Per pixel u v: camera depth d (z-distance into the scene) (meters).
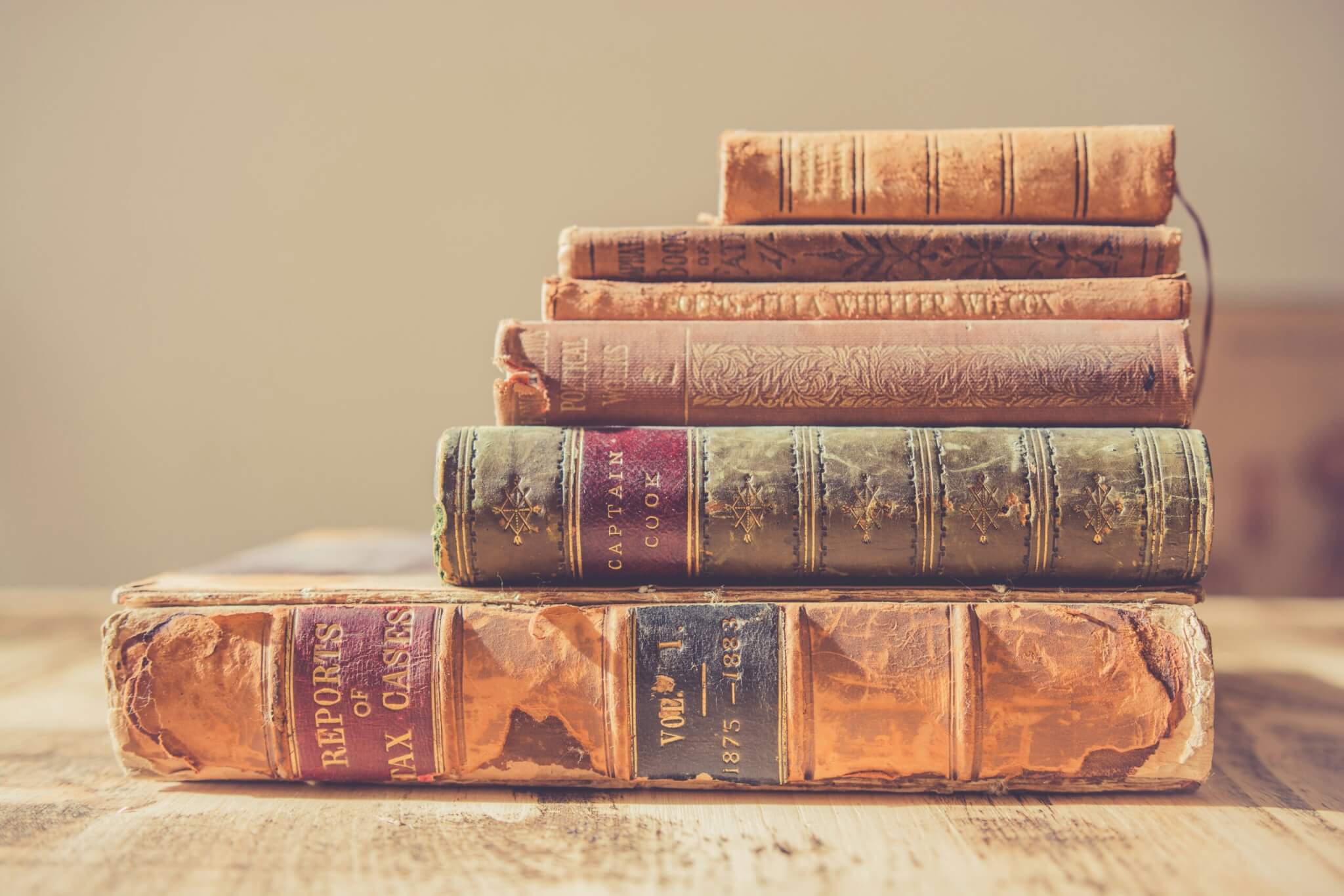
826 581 0.66
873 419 0.69
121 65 1.48
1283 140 1.45
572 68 1.48
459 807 0.63
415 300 1.50
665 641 0.63
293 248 1.50
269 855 0.56
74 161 1.49
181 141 1.49
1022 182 0.73
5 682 0.94
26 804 0.64
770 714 0.63
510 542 0.65
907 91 1.45
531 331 0.70
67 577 1.53
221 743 0.65
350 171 1.49
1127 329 0.69
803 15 1.46
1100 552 0.64
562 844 0.58
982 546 0.64
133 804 0.63
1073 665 0.62
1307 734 0.78
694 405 0.69
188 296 1.51
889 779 0.64
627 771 0.64
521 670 0.64
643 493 0.65
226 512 1.53
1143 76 1.45
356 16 1.48
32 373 1.51
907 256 0.73
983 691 0.62
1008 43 1.44
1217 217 1.47
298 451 1.52
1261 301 1.49
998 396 0.68
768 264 0.73
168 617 0.65
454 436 0.67
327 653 0.64
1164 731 0.62
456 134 1.49
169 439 1.52
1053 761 0.63
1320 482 1.52
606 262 0.74
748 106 1.47
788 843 0.58
